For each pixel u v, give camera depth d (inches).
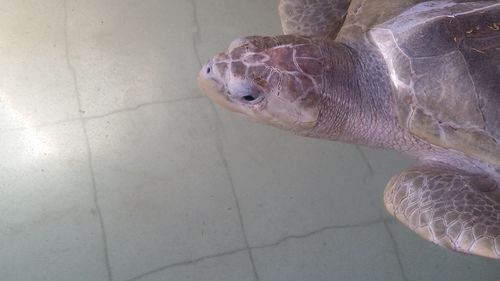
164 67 36.2
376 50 21.0
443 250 33.9
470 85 18.0
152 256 31.4
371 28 21.0
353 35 21.5
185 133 34.5
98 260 30.9
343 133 22.0
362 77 20.9
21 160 32.5
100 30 36.8
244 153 34.4
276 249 32.4
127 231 31.7
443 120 18.6
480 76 18.0
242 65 19.1
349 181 34.8
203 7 38.3
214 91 20.1
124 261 31.0
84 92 34.9
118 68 35.9
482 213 19.0
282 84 19.0
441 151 21.0
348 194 34.5
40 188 32.0
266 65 19.0
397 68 19.6
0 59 35.0
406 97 19.4
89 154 33.3
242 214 33.0
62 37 36.2
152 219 32.1
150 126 34.4
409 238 33.9
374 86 21.0
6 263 30.1
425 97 18.8
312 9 25.4
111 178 32.8
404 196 20.7
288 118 20.0
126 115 34.6
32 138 33.2
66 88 34.9
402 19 20.4
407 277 32.9
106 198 32.3
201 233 32.2
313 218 33.5
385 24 20.7
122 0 37.8
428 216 19.6
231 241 32.3
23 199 31.6
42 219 31.3
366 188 34.8
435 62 18.8
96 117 34.4
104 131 34.0
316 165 34.9
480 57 18.2
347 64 20.7
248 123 35.2
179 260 31.4
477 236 18.4
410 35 19.5
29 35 35.9
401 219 20.7
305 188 34.2
